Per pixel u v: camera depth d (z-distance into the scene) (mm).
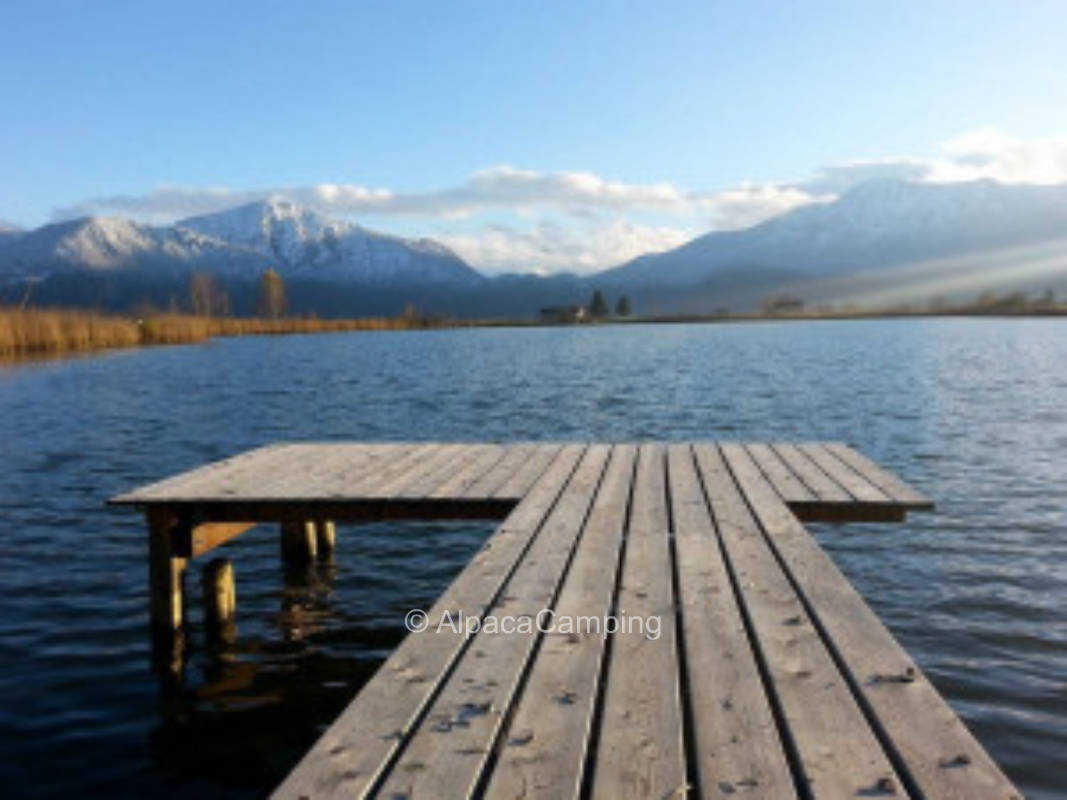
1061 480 13867
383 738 3023
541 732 3061
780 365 39500
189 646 7559
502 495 7520
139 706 6371
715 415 22266
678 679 3568
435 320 109875
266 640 7707
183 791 5238
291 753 5691
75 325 50531
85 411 24188
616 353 51219
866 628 4113
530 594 4695
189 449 17812
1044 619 7918
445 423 21328
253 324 77562
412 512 7512
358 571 9742
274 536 11227
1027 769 5316
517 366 41312
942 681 6590
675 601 4648
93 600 8656
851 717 3168
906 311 138750
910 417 21406
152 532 7621
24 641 7598
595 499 7266
